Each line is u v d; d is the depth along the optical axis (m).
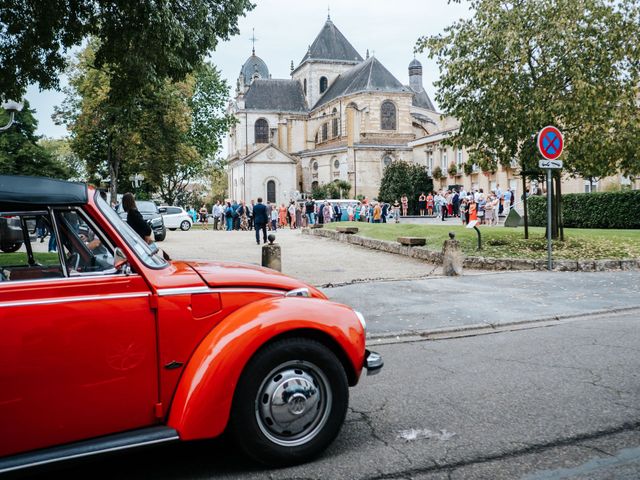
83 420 2.95
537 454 3.47
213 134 52.81
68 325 2.89
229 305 3.39
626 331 6.88
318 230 24.05
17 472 2.70
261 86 81.12
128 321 3.06
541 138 11.51
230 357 3.14
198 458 3.54
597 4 13.00
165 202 61.12
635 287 9.95
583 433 3.77
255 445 3.25
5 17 11.01
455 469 3.29
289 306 3.41
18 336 2.77
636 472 3.20
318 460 3.45
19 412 2.78
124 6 10.27
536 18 13.17
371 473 3.26
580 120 13.10
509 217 20.16
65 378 2.89
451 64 14.10
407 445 3.65
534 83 13.57
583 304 8.58
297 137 79.44
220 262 4.31
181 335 3.22
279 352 3.29
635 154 13.23
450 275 11.47
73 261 3.08
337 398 3.46
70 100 38.47
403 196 52.38
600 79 13.13
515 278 11.05
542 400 4.45
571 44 12.60
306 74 81.38
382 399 4.58
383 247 16.78
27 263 3.01
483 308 8.38
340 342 3.48
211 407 3.10
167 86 32.38
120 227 3.34
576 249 13.69
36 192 3.00
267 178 70.62
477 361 5.72
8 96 12.27
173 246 20.48
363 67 73.56
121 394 3.05
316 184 73.88
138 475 3.31
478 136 14.30
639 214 20.94
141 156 34.66
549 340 6.54
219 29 12.38
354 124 68.69
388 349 6.39
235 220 36.53
